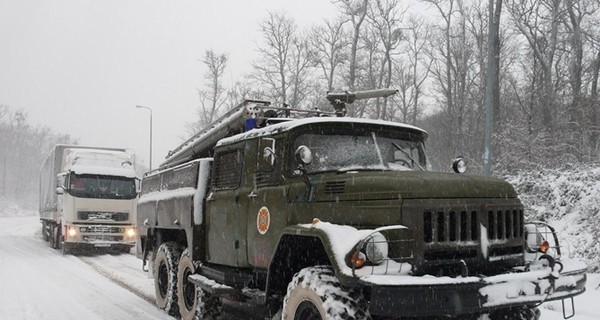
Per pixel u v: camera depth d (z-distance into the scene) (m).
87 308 8.23
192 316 7.00
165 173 8.77
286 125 5.61
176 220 7.62
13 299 8.80
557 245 5.03
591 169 14.52
